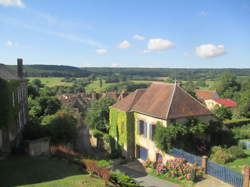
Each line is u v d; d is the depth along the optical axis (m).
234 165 19.77
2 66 25.83
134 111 27.22
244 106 42.41
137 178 20.50
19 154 20.50
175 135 21.91
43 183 13.35
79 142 36.25
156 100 26.12
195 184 17.34
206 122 24.88
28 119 33.91
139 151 27.22
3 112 19.42
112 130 30.97
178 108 23.88
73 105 67.00
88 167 16.36
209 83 125.19
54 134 25.83
